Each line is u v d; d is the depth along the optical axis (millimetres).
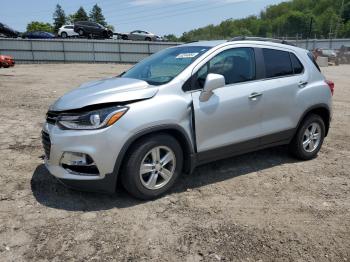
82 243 3406
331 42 72500
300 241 3492
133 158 3965
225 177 4973
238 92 4688
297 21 123625
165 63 4754
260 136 5008
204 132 4434
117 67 32375
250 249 3357
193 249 3344
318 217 3953
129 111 3869
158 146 4105
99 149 3766
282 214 4000
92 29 46000
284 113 5227
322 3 143125
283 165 5484
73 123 3832
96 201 4191
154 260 3184
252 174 5098
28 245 3365
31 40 39125
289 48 5480
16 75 20484
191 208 4090
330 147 6516
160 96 4109
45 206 4074
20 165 5270
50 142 3945
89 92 4105
